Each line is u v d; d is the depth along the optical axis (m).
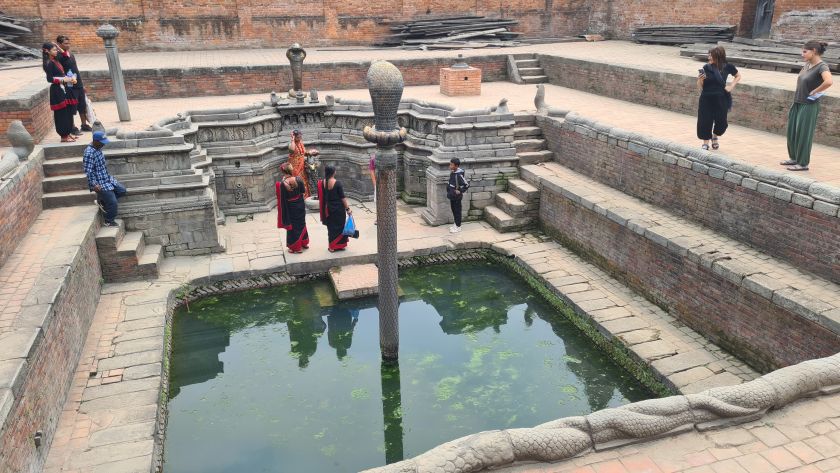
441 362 8.10
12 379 4.96
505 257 10.87
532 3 22.33
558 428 4.57
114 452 5.85
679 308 8.33
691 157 8.78
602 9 22.50
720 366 7.23
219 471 6.19
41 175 9.61
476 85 15.39
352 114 12.77
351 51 19.61
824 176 7.99
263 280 9.92
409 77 17.14
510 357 8.20
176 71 15.12
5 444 4.66
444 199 11.73
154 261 9.57
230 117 12.00
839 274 6.81
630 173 10.11
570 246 10.80
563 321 9.05
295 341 8.70
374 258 10.40
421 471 4.18
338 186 10.01
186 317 9.18
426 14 21.52
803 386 5.04
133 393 6.78
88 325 8.04
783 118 10.45
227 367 8.09
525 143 12.44
